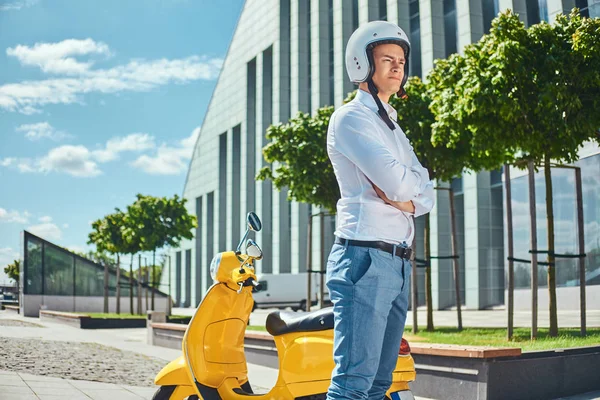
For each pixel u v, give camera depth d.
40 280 31.81
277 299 36.88
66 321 23.02
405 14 34.78
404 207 2.44
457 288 12.66
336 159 2.56
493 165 12.16
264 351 9.77
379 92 2.62
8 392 6.41
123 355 11.32
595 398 6.25
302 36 45.22
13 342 12.38
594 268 21.14
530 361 6.18
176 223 27.86
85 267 33.00
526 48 9.39
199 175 65.56
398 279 2.48
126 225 27.70
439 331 12.41
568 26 9.64
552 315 9.65
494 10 29.48
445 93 10.72
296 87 44.81
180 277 70.81
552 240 9.72
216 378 4.12
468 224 29.38
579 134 9.47
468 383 6.07
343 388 2.45
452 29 32.00
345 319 2.46
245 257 4.21
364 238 2.44
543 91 9.06
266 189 48.84
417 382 6.59
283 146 14.68
